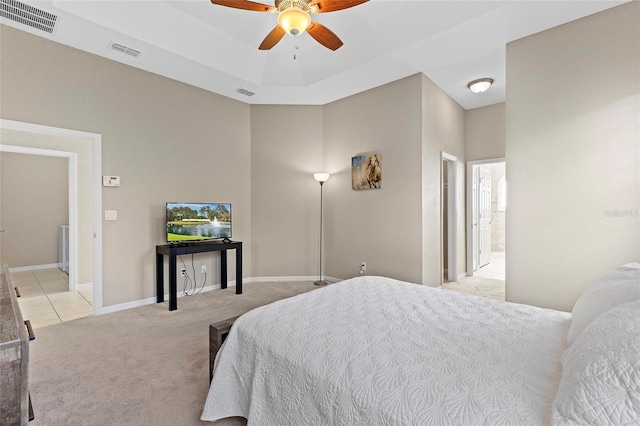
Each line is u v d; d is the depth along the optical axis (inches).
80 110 131.2
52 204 244.4
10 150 160.2
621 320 39.0
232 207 188.2
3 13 107.3
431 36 124.0
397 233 163.9
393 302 76.8
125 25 118.5
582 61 109.8
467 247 213.8
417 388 41.7
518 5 104.5
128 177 145.7
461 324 62.6
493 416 36.0
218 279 182.5
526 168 121.0
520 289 122.0
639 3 99.8
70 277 176.9
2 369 42.1
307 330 60.2
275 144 198.7
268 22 133.5
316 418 47.1
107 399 75.8
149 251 152.8
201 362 94.3
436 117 169.2
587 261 108.8
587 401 32.0
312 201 199.9
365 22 130.8
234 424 66.3
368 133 176.6
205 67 148.1
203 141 174.4
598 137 106.8
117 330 118.5
